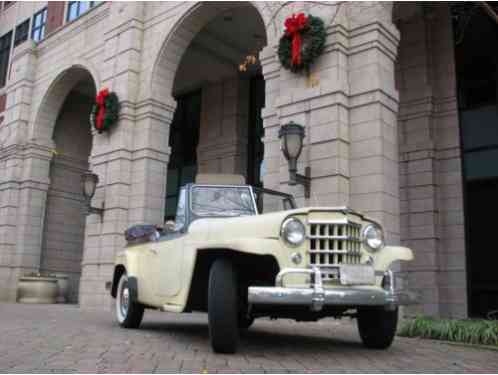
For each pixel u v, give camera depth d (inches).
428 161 464.8
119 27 577.3
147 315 406.3
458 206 450.6
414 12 487.8
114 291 322.0
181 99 761.0
